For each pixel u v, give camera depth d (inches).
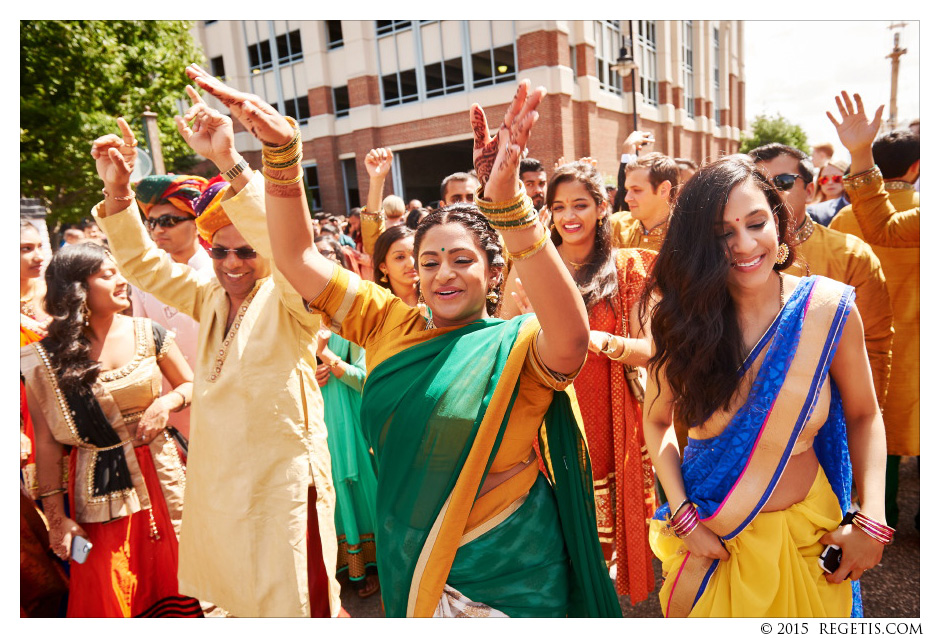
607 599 62.6
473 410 54.1
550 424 60.8
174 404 96.3
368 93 669.9
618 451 97.1
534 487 60.1
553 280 46.9
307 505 83.6
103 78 413.4
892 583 102.5
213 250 84.4
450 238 57.4
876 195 110.2
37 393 87.7
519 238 45.7
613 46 685.9
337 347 120.0
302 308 79.9
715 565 63.2
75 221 411.8
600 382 98.0
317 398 87.6
